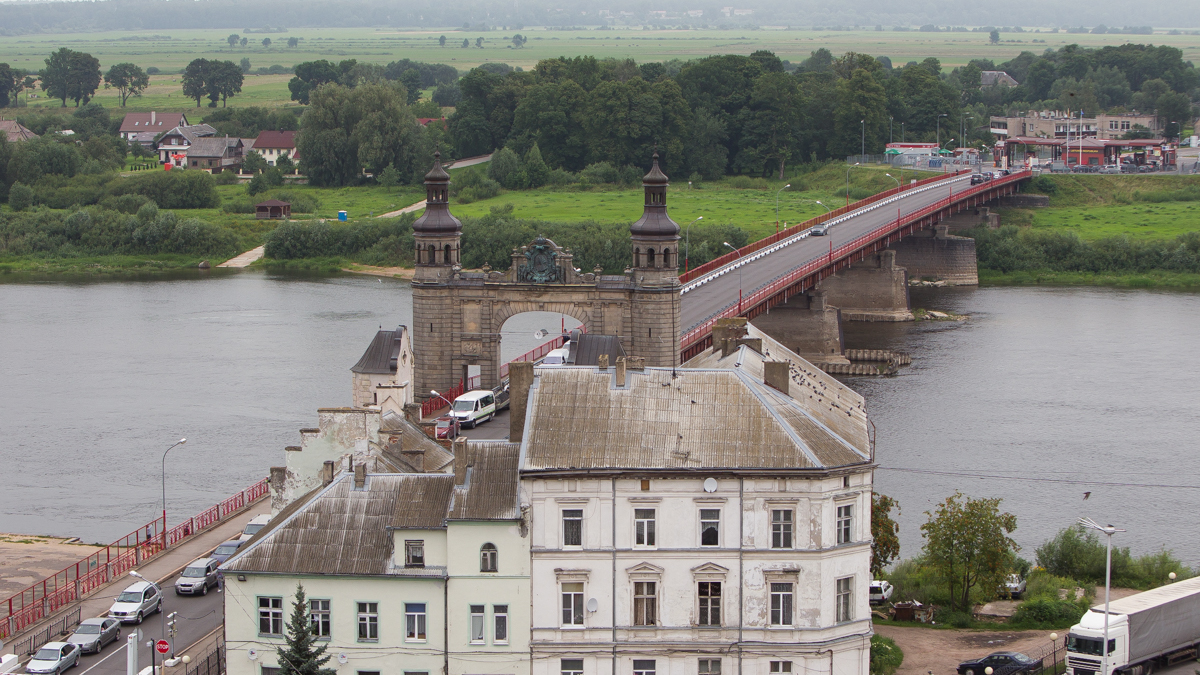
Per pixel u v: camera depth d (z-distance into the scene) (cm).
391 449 12031
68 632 12550
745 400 10625
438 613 10225
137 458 19238
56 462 19100
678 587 10188
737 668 10188
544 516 10150
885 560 13325
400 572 10219
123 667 11588
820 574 10125
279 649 9875
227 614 10300
